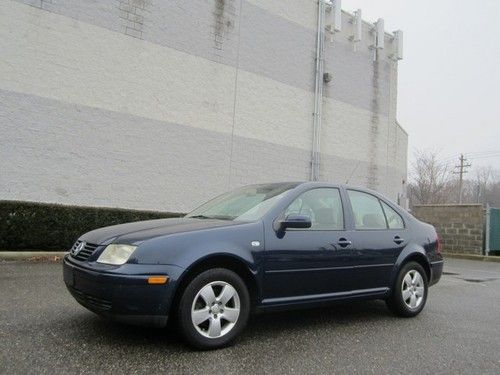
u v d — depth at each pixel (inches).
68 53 437.1
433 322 221.6
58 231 381.4
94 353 149.4
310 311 231.8
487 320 231.8
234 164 559.2
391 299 223.9
